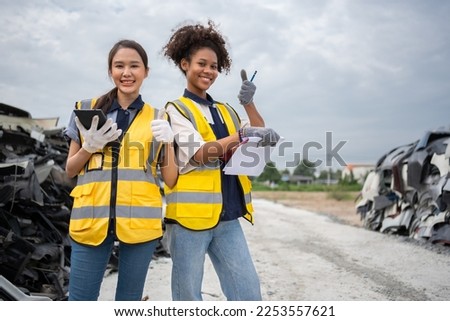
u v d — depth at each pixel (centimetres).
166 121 323
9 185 529
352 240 1127
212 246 351
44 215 602
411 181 1123
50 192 653
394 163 1224
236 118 381
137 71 332
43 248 538
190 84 361
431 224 1073
